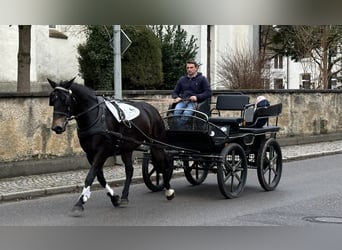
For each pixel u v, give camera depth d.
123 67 22.45
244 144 11.02
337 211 9.37
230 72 25.83
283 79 45.31
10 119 12.62
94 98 9.34
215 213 9.21
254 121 11.35
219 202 10.25
